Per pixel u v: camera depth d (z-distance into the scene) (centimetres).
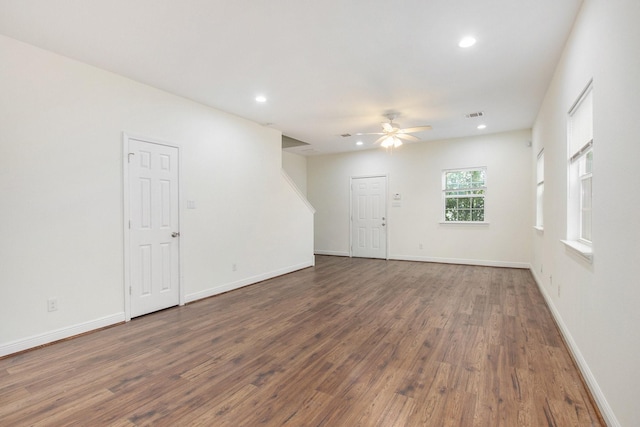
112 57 304
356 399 202
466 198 669
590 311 212
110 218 334
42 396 208
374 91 396
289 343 288
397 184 734
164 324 338
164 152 388
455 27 259
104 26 252
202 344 287
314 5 229
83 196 313
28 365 249
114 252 338
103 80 329
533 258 558
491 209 637
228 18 244
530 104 446
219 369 242
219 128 462
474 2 227
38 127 283
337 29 261
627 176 154
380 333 308
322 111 471
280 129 574
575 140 276
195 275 425
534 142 539
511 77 356
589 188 250
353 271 611
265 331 317
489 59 314
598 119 197
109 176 333
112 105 336
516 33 268
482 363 246
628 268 153
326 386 218
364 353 266
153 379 229
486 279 528
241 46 287
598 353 194
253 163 523
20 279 273
